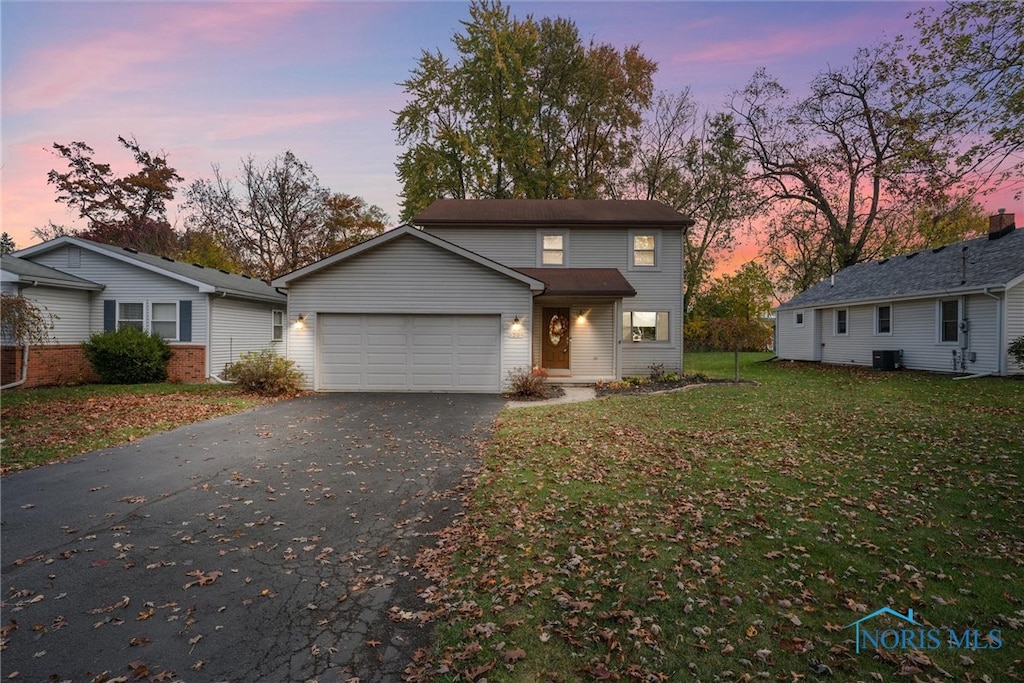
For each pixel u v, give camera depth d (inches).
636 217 683.4
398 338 551.5
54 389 534.0
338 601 134.6
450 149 1074.1
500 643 114.7
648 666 106.3
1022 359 532.4
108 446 297.3
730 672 104.2
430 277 546.9
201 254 1194.6
